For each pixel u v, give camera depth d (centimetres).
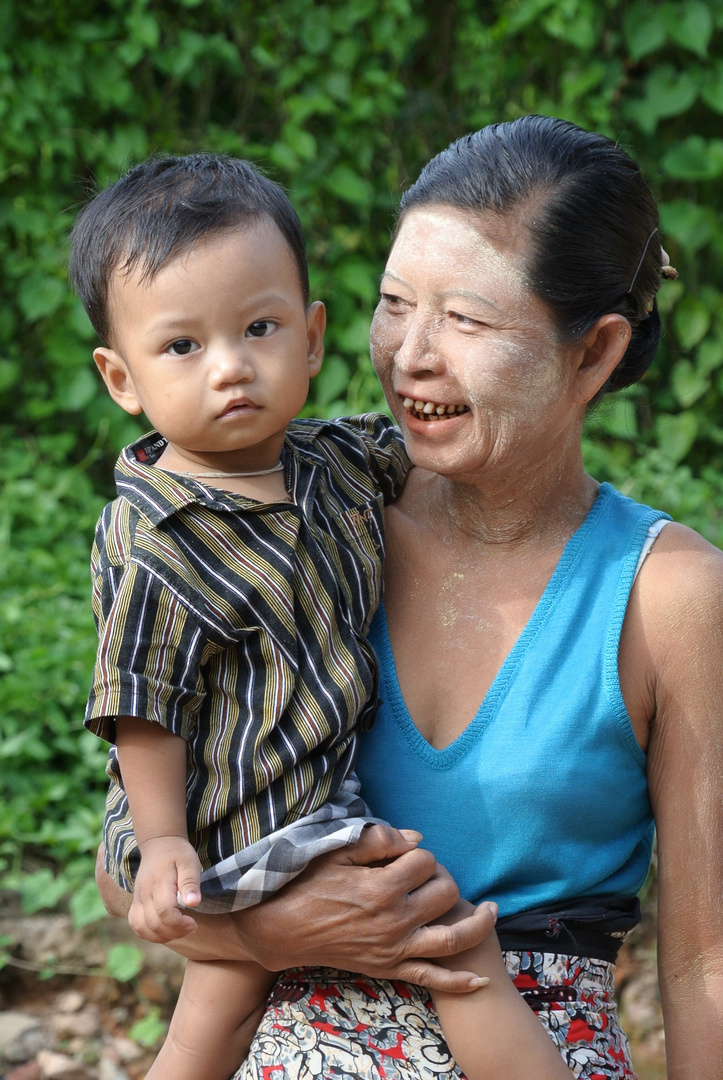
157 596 156
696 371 509
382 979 163
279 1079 162
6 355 510
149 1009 348
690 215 497
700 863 166
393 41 502
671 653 166
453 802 168
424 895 157
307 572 166
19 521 477
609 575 170
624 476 485
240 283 160
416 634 178
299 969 168
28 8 474
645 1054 351
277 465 173
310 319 178
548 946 166
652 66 513
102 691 154
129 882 162
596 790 166
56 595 439
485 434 164
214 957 170
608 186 163
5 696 386
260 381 162
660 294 505
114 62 486
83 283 170
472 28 513
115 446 501
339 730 161
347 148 507
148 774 156
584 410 180
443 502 185
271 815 158
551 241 159
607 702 165
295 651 161
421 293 164
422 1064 159
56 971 348
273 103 515
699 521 468
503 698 168
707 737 165
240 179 168
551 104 511
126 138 494
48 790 379
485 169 162
